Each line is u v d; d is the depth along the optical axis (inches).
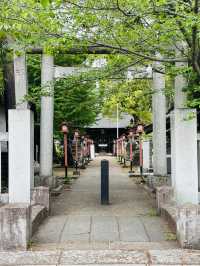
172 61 378.3
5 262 279.0
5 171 570.9
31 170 448.8
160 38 341.4
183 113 417.4
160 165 629.3
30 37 344.5
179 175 418.6
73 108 933.2
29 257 288.2
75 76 468.8
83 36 350.3
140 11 320.5
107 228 376.8
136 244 322.0
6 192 470.6
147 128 887.1
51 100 629.0
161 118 631.2
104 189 522.6
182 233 308.8
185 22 295.6
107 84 593.0
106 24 339.0
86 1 317.1
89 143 1717.5
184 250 300.0
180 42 387.2
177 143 419.5
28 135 426.0
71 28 337.1
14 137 425.7
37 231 366.0
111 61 429.4
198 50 356.8
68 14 326.0
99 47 386.3
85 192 647.8
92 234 355.3
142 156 934.4
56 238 342.6
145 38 356.8
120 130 2564.0
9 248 305.9
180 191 418.0
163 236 346.9
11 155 426.0
